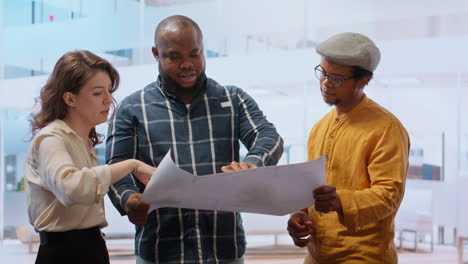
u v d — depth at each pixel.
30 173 1.48
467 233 3.93
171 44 1.69
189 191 1.40
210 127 1.81
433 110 4.02
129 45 4.63
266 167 1.37
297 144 4.34
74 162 1.50
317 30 4.07
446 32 3.75
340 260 1.71
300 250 5.08
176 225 1.76
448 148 4.00
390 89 4.15
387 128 1.66
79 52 1.55
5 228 5.38
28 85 5.05
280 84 4.26
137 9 4.59
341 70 1.68
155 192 1.39
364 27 3.93
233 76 4.34
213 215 1.77
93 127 1.69
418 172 4.15
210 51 4.38
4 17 5.09
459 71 3.72
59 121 1.52
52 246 1.48
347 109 1.76
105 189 1.41
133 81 4.62
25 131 5.30
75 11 4.84
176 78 1.74
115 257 4.86
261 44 4.24
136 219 1.51
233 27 4.30
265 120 1.87
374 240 1.67
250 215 4.58
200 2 4.37
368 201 1.56
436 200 4.08
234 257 1.80
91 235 1.53
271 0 4.20
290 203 1.53
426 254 4.25
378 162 1.63
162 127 1.79
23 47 5.07
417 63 3.82
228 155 1.82
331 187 1.49
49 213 1.47
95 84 1.51
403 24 3.83
